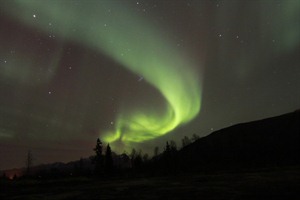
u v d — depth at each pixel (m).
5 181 46.94
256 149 92.00
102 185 40.50
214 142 109.25
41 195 30.47
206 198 21.86
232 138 108.50
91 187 37.81
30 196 29.91
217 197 22.08
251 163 76.44
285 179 32.00
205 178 42.78
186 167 82.44
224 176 44.38
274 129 105.12
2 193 35.00
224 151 97.44
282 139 94.81
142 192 28.41
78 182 48.41
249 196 21.77
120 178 56.59
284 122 108.56
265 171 48.88
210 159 91.94
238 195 22.55
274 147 89.81
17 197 29.67
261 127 111.12
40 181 48.91
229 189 26.67
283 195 21.20
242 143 100.94
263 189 24.94
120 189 32.91
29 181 48.59
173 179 45.50
